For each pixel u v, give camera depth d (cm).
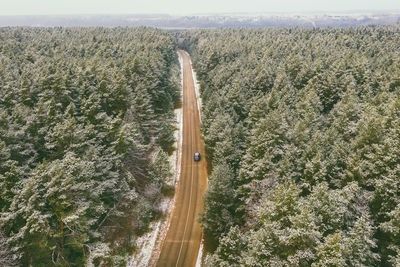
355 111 4262
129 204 3941
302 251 2008
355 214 2616
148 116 5344
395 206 2459
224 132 4525
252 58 8806
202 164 5584
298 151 3409
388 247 2250
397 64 6494
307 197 2702
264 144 3394
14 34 11544
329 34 13138
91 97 3956
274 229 2167
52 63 5888
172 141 6134
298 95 5734
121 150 3728
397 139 2877
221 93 6650
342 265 1739
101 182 3138
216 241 3556
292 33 14850
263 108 4809
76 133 3195
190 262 3341
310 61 7656
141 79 6194
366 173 2853
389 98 4403
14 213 2178
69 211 2731
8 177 2392
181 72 12825
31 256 2378
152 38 13100
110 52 8806
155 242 3619
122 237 3503
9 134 2909
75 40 11225
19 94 4225
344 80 5834
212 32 18950
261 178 3164
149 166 4522
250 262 2028
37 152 3409
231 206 3488
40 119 3538
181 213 4209
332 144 3703
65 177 2455
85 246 2980
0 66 5375
